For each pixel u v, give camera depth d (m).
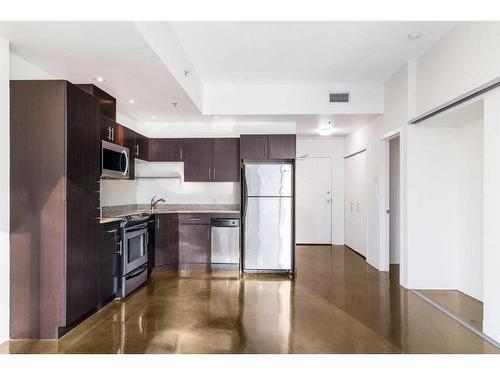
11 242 2.58
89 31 2.44
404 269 4.02
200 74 4.53
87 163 2.94
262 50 3.75
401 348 2.43
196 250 4.96
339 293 3.77
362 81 4.78
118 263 3.56
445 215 3.90
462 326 2.84
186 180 5.34
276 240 4.74
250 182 4.78
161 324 2.86
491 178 2.61
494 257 2.57
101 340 2.55
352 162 6.56
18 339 2.57
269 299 3.54
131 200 5.30
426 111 3.70
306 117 5.12
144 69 3.16
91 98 3.03
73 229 2.69
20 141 2.59
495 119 2.59
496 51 2.56
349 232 6.77
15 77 2.86
